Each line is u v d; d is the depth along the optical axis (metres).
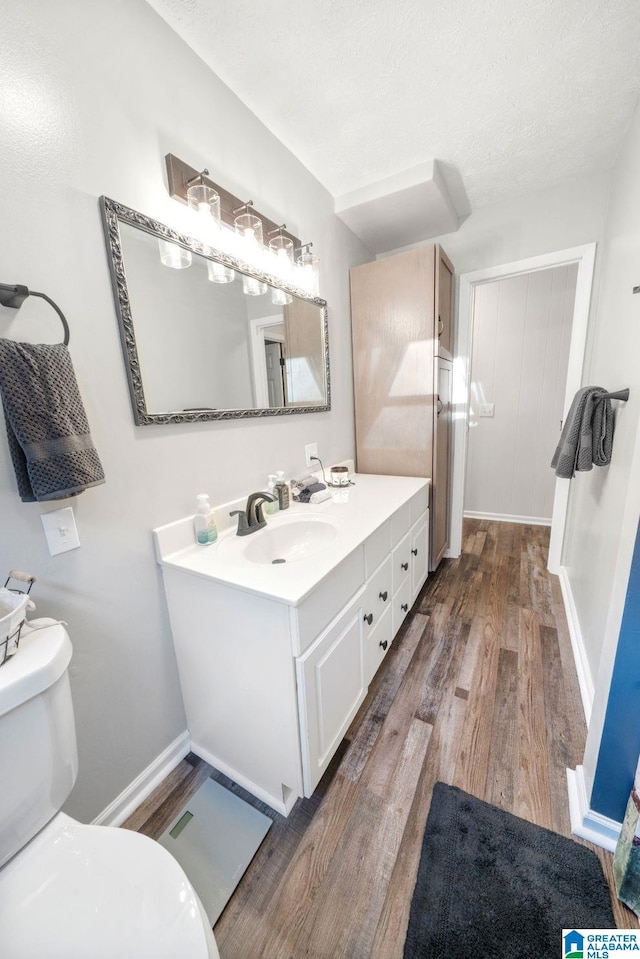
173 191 1.07
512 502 3.58
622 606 0.87
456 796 1.11
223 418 1.31
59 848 0.67
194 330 1.19
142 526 1.08
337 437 2.17
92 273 0.91
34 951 0.54
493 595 2.27
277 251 1.50
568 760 1.21
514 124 1.53
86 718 0.98
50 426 0.76
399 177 1.80
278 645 0.94
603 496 1.47
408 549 1.83
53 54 0.80
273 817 1.08
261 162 1.44
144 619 1.11
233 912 0.88
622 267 1.52
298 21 1.06
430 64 1.22
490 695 1.50
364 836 1.02
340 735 1.17
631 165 1.47
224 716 1.14
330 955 0.81
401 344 2.15
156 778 1.18
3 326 0.77
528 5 1.05
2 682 0.63
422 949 0.80
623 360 1.36
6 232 0.76
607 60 1.22
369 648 1.37
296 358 1.71
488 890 0.89
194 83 1.14
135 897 0.59
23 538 0.82
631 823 0.85
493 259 2.27
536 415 3.34
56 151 0.82
